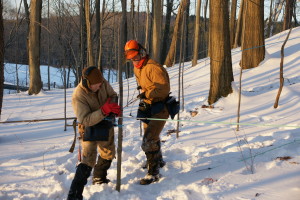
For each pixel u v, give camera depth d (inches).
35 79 536.1
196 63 569.0
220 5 295.7
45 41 991.6
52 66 1562.5
